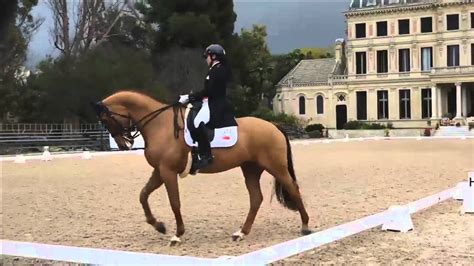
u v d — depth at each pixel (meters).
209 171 8.46
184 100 8.44
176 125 8.28
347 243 8.27
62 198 13.84
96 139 46.03
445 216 10.46
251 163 8.82
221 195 14.09
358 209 11.52
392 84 83.69
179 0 60.59
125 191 15.15
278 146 8.66
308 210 11.47
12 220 10.80
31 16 53.31
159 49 60.91
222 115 8.34
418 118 81.88
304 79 90.38
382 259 7.25
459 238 8.46
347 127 81.06
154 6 61.59
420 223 9.79
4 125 45.97
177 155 8.23
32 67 53.91
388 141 50.34
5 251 7.24
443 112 81.50
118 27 62.69
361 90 85.56
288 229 9.56
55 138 45.50
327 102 87.62
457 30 79.75
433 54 81.69
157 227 8.80
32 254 7.04
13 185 16.75
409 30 82.94
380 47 84.69
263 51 87.19
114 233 9.39
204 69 55.97
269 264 7.03
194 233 9.30
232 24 63.09
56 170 21.94
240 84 64.31
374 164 23.23
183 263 5.95
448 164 22.62
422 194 13.70
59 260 6.91
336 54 91.00
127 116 8.46
